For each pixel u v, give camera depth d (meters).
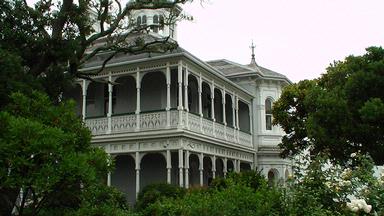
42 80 10.95
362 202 7.01
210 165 28.42
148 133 21.77
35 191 5.72
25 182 5.50
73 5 12.09
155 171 24.83
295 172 9.56
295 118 25.22
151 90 25.42
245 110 33.34
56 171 5.61
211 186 16.12
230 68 35.09
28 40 10.98
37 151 5.45
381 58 20.30
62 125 6.75
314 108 21.34
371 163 8.57
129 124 22.47
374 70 19.08
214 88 26.69
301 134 24.59
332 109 19.00
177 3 14.25
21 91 8.95
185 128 21.52
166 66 22.14
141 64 22.62
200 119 23.47
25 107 6.55
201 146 23.44
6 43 10.71
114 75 23.38
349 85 19.34
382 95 18.92
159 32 31.94
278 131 33.59
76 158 5.75
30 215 6.30
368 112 17.50
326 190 7.92
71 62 11.99
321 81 23.92
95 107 26.56
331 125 19.14
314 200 7.68
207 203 8.27
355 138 18.36
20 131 5.41
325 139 18.70
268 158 32.59
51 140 5.52
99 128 23.22
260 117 33.12
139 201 16.67
